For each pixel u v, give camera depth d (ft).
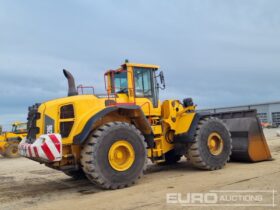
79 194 21.18
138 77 26.27
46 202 19.52
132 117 24.11
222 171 25.96
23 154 22.62
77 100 21.84
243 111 32.09
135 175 22.06
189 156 26.66
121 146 21.81
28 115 24.80
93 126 21.45
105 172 20.92
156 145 26.14
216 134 27.27
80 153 21.58
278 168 26.13
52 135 20.52
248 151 29.63
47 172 32.89
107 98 23.61
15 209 18.22
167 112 27.07
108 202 18.11
